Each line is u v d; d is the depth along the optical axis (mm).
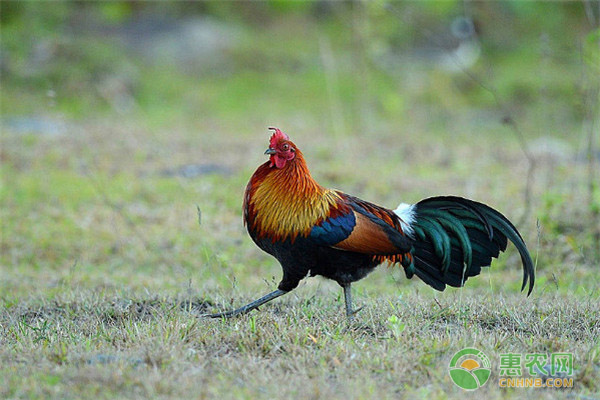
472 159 19484
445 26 30750
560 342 7516
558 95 26422
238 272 11602
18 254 12594
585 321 8367
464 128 24766
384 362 6871
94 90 24906
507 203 14688
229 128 22984
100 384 6277
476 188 16250
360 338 7734
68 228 13648
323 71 29094
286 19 33531
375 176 17234
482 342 7422
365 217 8164
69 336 7789
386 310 8789
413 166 18719
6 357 7086
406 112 26156
